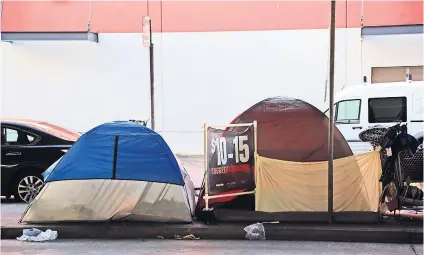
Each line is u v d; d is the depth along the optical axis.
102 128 8.02
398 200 7.77
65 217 7.86
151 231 7.60
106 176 7.96
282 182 8.01
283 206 7.97
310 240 7.40
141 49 16.39
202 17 16.19
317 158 8.30
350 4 15.58
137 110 16.42
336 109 12.14
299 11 15.80
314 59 15.73
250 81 16.05
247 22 16.03
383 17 15.43
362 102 11.86
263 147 8.41
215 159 7.87
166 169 7.96
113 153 7.97
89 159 8.00
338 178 7.98
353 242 7.30
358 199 7.91
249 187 8.02
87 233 7.64
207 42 16.19
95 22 16.52
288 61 15.88
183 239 7.53
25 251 6.84
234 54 16.11
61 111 16.62
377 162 7.88
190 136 16.28
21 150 10.33
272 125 8.44
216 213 7.90
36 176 10.30
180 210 7.88
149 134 7.99
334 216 7.79
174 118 16.33
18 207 9.73
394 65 15.40
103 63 16.52
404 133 7.79
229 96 16.16
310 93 15.76
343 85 15.60
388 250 6.84
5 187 10.33
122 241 7.43
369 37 15.46
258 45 16.00
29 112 16.67
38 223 7.87
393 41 15.41
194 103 16.28
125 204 7.86
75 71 16.58
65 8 16.56
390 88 11.80
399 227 7.51
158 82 16.36
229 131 8.00
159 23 16.33
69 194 7.93
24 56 16.62
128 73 16.44
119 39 16.44
